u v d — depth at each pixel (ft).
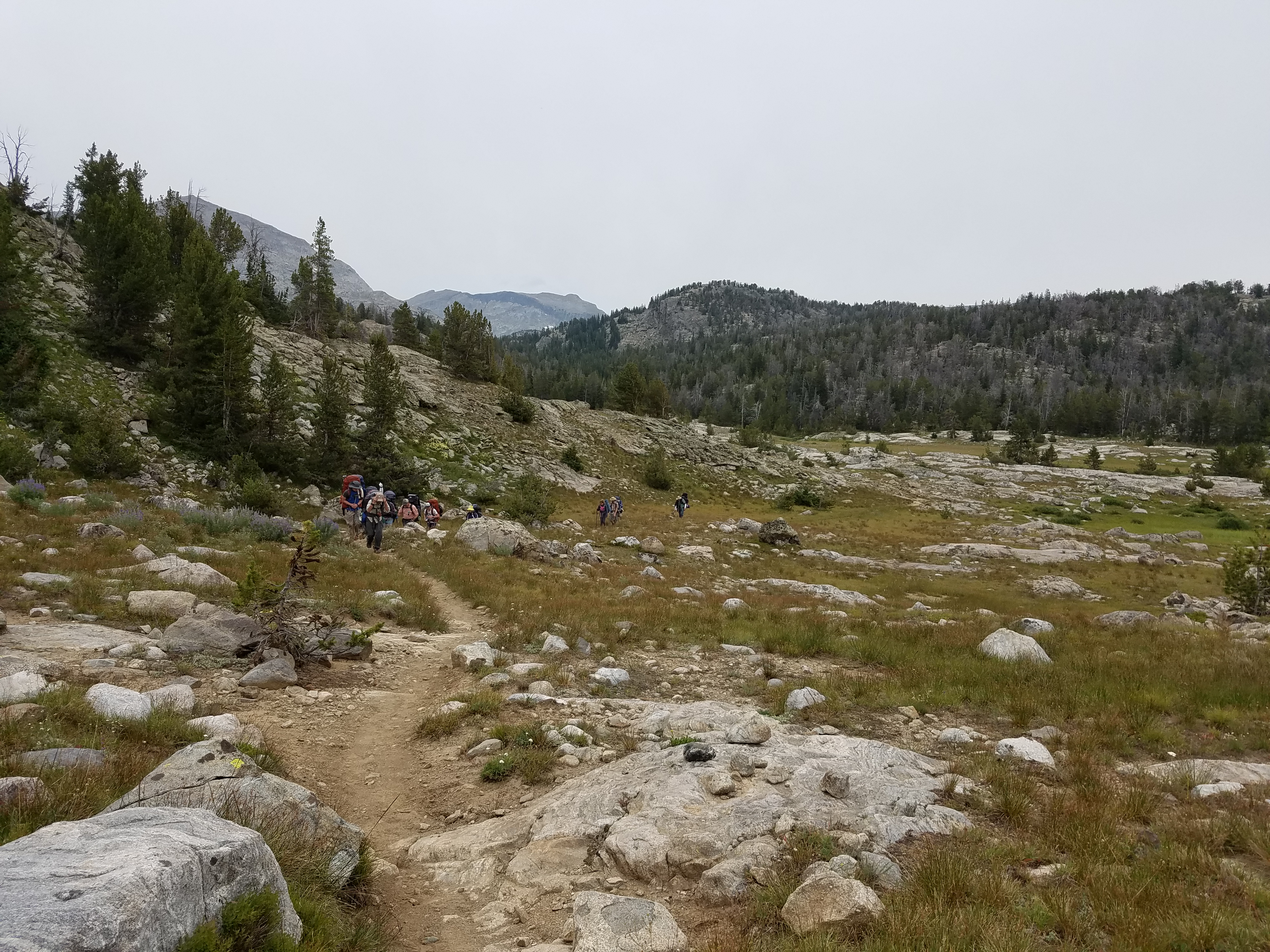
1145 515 244.63
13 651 26.81
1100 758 25.72
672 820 18.02
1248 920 13.71
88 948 7.36
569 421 240.94
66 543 48.52
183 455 111.24
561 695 31.91
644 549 108.99
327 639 34.65
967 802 20.13
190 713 23.66
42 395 104.42
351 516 86.84
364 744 25.46
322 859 14.64
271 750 22.17
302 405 146.72
